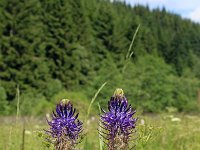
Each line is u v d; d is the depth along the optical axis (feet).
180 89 193.06
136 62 171.94
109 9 271.90
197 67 380.78
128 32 286.87
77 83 213.05
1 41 188.85
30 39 194.59
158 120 35.32
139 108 29.01
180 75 372.79
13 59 186.91
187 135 33.96
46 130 15.28
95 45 249.14
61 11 220.64
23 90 182.91
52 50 213.87
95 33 257.34
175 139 32.01
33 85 184.24
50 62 211.41
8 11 196.85
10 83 180.55
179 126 36.45
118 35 260.21
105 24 261.24
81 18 247.29
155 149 29.50
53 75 212.84
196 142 32.78
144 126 18.90
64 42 216.95
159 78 171.53
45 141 17.08
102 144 16.29
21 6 197.57
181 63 379.14
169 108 45.50
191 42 477.36
